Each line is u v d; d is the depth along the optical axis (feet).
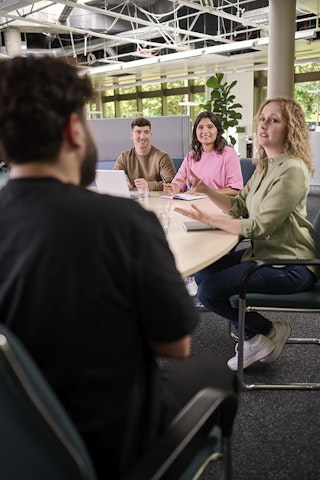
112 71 36.14
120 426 2.21
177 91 46.44
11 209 2.13
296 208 6.12
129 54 30.45
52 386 2.11
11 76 2.08
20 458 2.10
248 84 39.81
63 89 2.11
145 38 27.12
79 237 2.02
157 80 42.24
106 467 2.25
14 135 2.07
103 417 2.17
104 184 7.84
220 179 10.25
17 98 2.04
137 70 37.99
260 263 5.53
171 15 25.77
